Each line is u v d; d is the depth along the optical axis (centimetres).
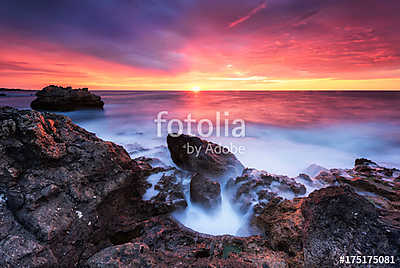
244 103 4641
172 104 4591
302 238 380
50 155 429
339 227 319
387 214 337
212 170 774
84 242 388
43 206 366
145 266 317
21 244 306
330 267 297
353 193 365
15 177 388
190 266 330
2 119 427
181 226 513
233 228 576
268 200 591
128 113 3222
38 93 3123
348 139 1684
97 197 443
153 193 620
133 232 479
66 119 571
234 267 328
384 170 758
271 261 353
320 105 3900
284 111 3216
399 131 1898
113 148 603
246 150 1411
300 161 1229
